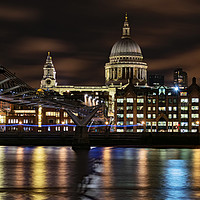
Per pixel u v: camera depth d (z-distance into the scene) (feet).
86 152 435.94
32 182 231.91
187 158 372.79
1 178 246.47
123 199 191.62
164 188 217.36
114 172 277.03
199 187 220.43
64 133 569.23
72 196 196.44
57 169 290.15
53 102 431.43
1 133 577.84
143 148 509.76
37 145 566.36
